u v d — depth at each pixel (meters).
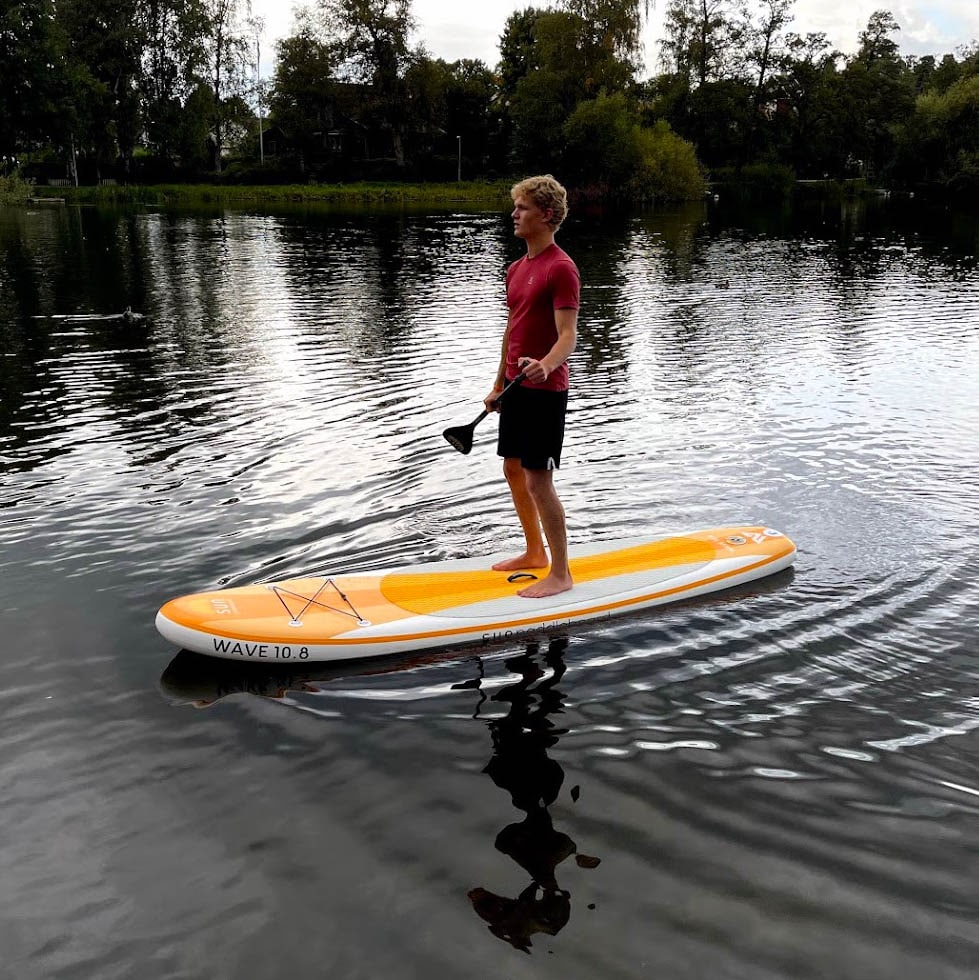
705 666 3.97
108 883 2.72
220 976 2.39
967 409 8.06
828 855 2.84
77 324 12.45
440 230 31.39
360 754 3.36
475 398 8.45
